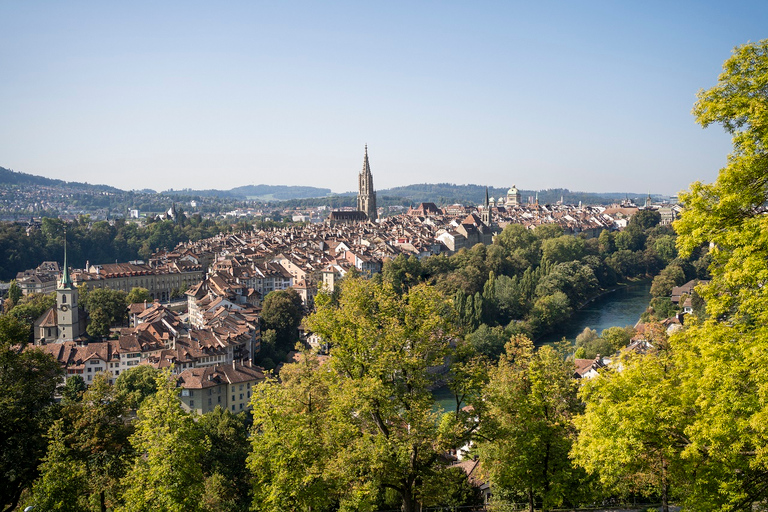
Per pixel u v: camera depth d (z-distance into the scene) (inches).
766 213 1718.8
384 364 2321.6
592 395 2103.8
